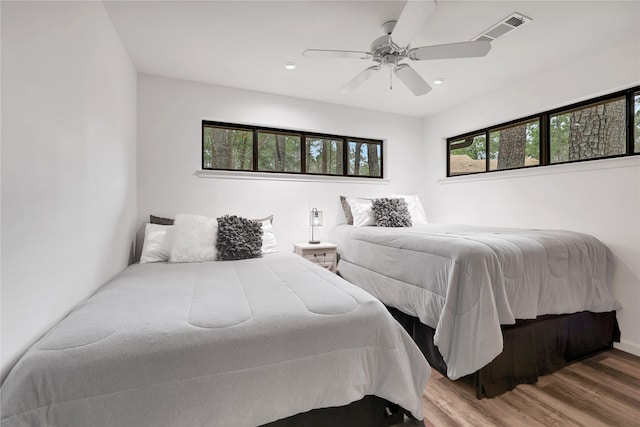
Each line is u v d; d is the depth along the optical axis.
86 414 0.87
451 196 3.70
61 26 1.24
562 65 2.53
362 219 3.25
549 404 1.56
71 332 1.02
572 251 1.95
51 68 1.16
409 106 3.65
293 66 2.58
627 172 2.14
